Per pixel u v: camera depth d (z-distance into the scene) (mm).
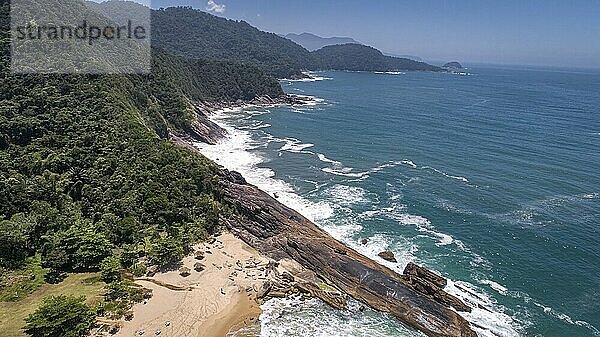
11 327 40375
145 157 74688
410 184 89625
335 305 50344
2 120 72000
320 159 108438
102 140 76250
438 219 73000
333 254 57812
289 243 60875
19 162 66375
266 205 69750
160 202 63656
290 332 45812
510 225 70812
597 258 61812
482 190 85562
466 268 59000
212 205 67312
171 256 54781
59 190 63125
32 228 54562
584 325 49000
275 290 52031
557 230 69312
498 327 48031
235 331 45312
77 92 88500
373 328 47344
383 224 70875
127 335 42250
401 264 59406
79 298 43406
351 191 85688
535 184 88562
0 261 49688
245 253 59062
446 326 47344
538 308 51500
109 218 59469
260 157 109625
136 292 48375
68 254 52125
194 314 46688
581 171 96000
